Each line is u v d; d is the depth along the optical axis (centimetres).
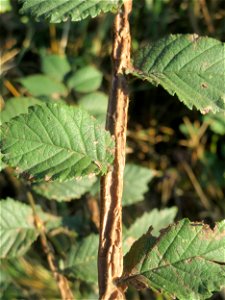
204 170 61
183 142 62
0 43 58
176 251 23
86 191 38
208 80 25
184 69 25
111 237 23
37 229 37
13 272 49
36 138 22
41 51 57
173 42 26
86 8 22
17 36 59
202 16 59
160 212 40
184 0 59
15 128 22
